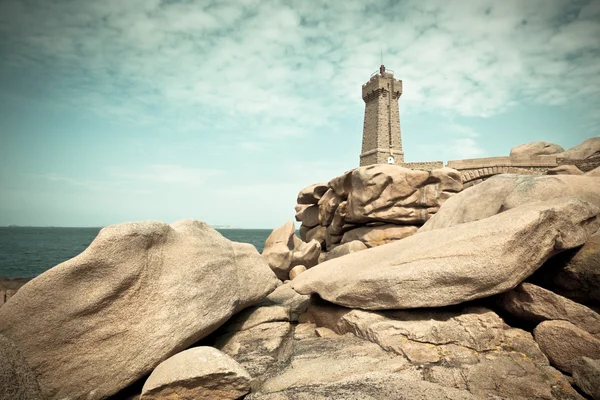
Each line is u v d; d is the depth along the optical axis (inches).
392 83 1769.2
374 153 1705.2
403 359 188.5
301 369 189.8
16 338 159.8
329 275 289.7
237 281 262.5
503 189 323.6
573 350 172.4
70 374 165.2
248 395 171.8
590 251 217.9
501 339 197.5
